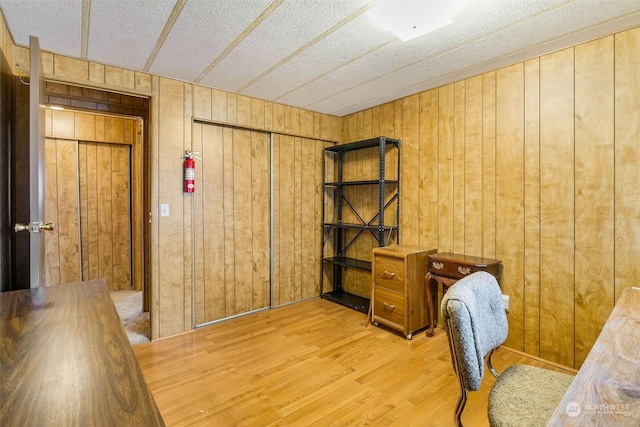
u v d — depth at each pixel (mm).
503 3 1687
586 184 2146
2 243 1915
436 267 2715
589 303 2145
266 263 3506
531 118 2387
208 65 2492
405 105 3252
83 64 2383
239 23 1889
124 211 4309
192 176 2859
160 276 2764
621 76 1998
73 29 1955
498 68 2545
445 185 2926
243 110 3209
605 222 2074
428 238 3068
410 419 1778
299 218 3770
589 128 2127
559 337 2279
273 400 1939
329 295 3871
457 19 1840
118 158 4254
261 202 3449
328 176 4004
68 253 3934
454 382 2127
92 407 682
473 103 2721
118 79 2523
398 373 2236
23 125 2188
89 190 4078
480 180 2686
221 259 3174
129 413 666
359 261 3729
